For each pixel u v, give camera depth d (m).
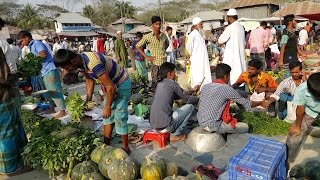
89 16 73.44
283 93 6.26
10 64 6.20
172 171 3.93
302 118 4.11
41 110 7.76
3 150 4.57
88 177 3.95
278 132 5.77
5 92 4.45
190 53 8.66
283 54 8.95
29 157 4.57
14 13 72.94
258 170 3.05
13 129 4.62
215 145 5.18
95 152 4.37
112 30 52.69
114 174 3.89
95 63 4.32
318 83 3.50
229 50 7.92
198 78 8.55
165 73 5.60
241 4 38.94
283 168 3.55
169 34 13.70
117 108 4.89
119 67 4.78
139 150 5.36
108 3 72.25
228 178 3.41
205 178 3.79
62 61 4.15
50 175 4.53
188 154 5.12
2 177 4.69
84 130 4.97
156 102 5.42
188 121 6.32
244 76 7.09
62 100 7.17
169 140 5.64
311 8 27.47
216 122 5.30
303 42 18.41
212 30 33.66
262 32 11.55
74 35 50.03
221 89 5.25
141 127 6.25
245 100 5.35
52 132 4.99
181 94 5.62
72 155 4.35
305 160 4.68
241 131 5.64
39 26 67.31
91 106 7.37
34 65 5.70
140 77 9.39
